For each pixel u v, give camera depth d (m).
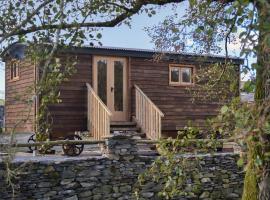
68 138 12.03
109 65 14.12
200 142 4.82
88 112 13.41
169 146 5.46
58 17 4.41
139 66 14.58
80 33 4.91
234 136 2.97
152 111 13.36
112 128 13.52
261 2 2.51
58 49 4.64
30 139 11.53
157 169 5.58
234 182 11.70
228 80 6.06
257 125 2.76
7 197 9.20
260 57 2.77
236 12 3.05
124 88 14.36
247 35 2.64
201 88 9.54
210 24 4.15
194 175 5.66
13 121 13.87
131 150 10.66
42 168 9.64
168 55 12.54
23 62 5.59
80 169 10.08
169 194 5.50
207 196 11.24
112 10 6.25
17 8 5.18
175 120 15.01
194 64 15.19
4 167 9.02
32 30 5.02
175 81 15.19
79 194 10.01
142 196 10.33
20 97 4.30
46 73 4.23
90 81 13.73
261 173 3.94
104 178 10.31
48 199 9.66
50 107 13.04
